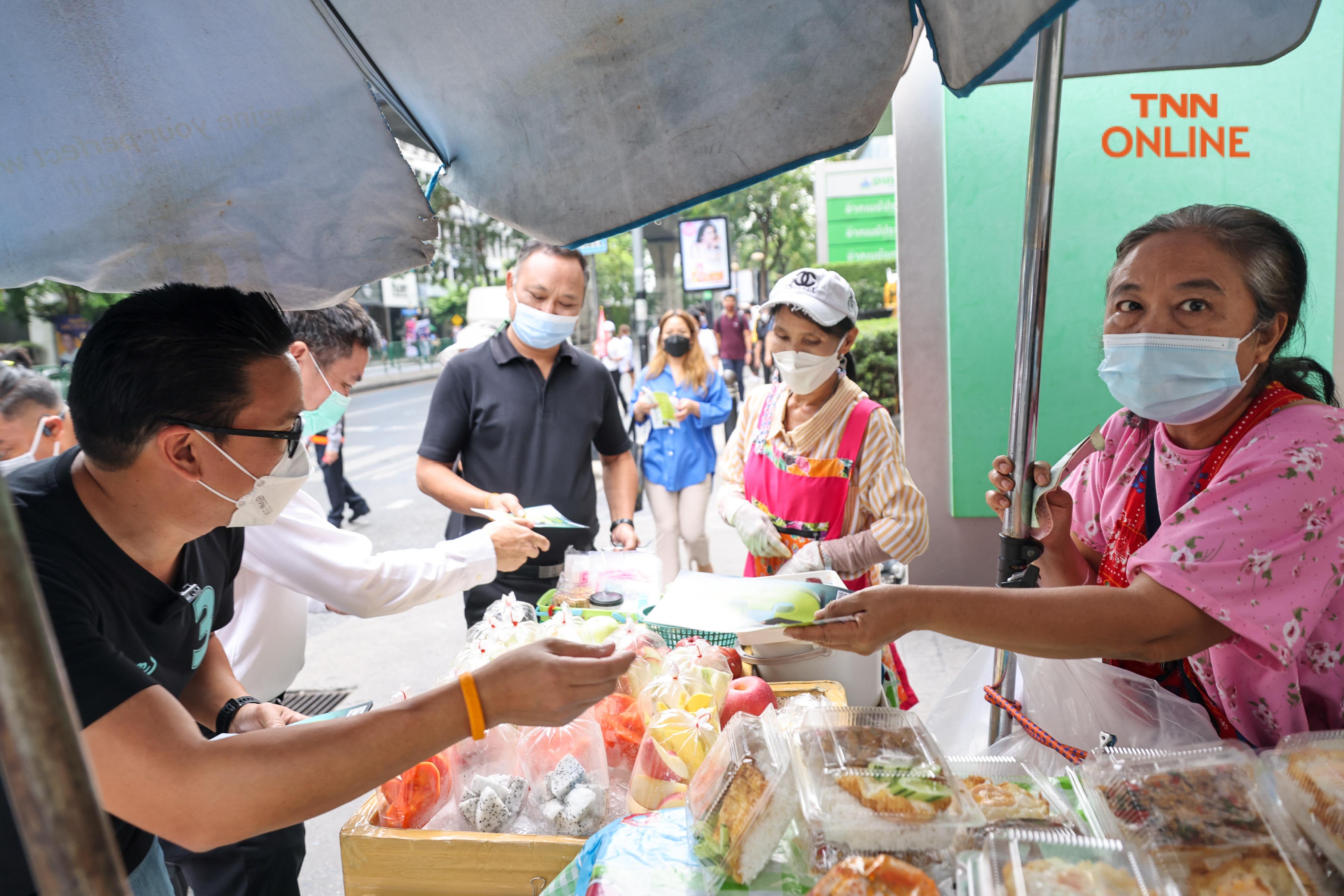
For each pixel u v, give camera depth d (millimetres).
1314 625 1256
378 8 1302
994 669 1704
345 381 2426
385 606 2229
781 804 1136
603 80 1410
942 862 1035
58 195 1324
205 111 1333
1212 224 1424
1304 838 998
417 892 1412
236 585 2215
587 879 1197
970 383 4801
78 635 1146
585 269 3125
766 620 1838
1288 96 4316
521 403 3109
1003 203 4645
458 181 1510
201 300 1290
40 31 1226
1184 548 1276
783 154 1442
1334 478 1269
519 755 1562
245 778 1080
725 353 15102
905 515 2559
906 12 1318
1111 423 1737
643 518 8055
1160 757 1147
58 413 2631
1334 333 4414
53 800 596
